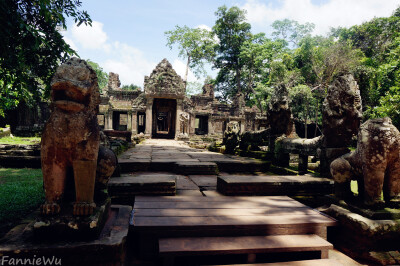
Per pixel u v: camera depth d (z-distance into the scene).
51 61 5.06
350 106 4.27
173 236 2.84
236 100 32.00
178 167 5.97
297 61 28.14
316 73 24.08
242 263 2.86
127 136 12.24
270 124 6.93
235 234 2.95
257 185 4.35
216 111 31.67
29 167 7.82
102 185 2.98
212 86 33.00
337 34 28.33
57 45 4.92
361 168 3.28
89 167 2.50
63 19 4.53
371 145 3.12
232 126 9.63
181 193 4.31
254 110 31.34
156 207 3.46
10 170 7.31
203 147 13.59
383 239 3.00
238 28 34.59
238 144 9.45
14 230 2.64
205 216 3.18
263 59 31.00
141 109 24.70
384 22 22.50
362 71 16.17
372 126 3.19
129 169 5.98
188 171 5.94
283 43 35.84
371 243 2.98
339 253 3.28
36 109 20.36
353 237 3.16
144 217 3.05
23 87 5.66
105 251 2.37
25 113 20.08
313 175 5.09
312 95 23.92
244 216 3.24
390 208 3.20
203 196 4.14
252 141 8.49
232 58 36.50
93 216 2.51
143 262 2.78
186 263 2.83
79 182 2.48
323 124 4.73
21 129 19.06
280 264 2.68
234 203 3.80
